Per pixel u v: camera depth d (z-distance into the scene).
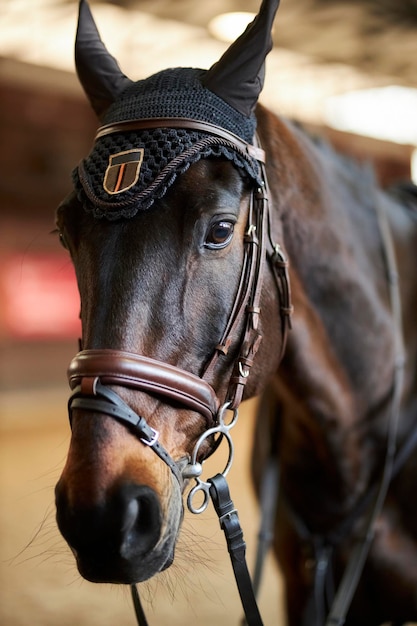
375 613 1.32
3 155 6.82
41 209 7.12
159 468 0.80
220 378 0.89
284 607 1.48
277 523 1.39
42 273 7.13
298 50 4.28
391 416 1.22
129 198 0.81
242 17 3.86
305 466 1.29
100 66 1.08
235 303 0.89
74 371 0.81
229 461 0.90
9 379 6.88
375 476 1.25
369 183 1.36
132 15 4.08
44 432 5.14
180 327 0.83
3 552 2.77
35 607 2.34
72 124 7.14
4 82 6.00
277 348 1.02
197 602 2.37
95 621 2.25
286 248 1.08
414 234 1.40
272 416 1.39
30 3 4.06
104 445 0.77
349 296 1.17
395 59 4.25
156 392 0.81
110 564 0.75
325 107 5.88
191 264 0.83
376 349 1.21
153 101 0.89
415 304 1.34
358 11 3.66
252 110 0.97
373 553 1.26
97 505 0.74
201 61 4.74
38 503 3.38
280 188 1.06
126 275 0.81
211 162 0.87
